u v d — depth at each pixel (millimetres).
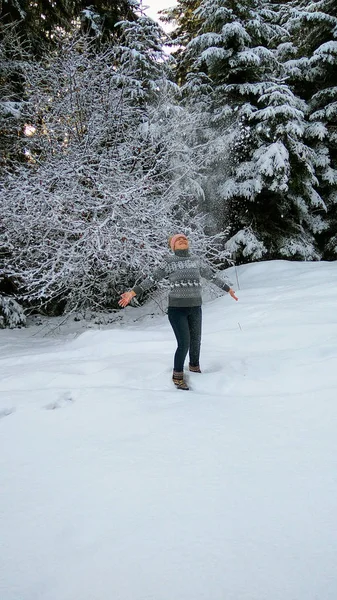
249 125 11156
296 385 3404
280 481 2180
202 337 4934
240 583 1577
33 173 7793
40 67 8406
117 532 1900
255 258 10898
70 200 7066
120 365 4254
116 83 8711
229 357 4195
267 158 10172
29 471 2484
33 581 1672
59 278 7309
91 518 2014
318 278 7617
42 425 3078
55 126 7973
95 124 7906
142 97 9406
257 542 1773
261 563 1662
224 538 1811
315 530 1818
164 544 1802
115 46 8969
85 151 7633
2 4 8648
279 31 12039
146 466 2416
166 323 6988
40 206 7051
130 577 1644
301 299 6023
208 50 10797
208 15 11352
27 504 2168
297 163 10922
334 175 12453
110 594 1574
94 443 2744
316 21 12477
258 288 7562
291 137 10695
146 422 2969
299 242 11852
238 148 10922
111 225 7246
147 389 3684
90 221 7242
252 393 3414
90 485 2283
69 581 1655
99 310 8820
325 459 2346
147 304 9656
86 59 8164
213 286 8789
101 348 5113
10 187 7508
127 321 8430
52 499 2193
